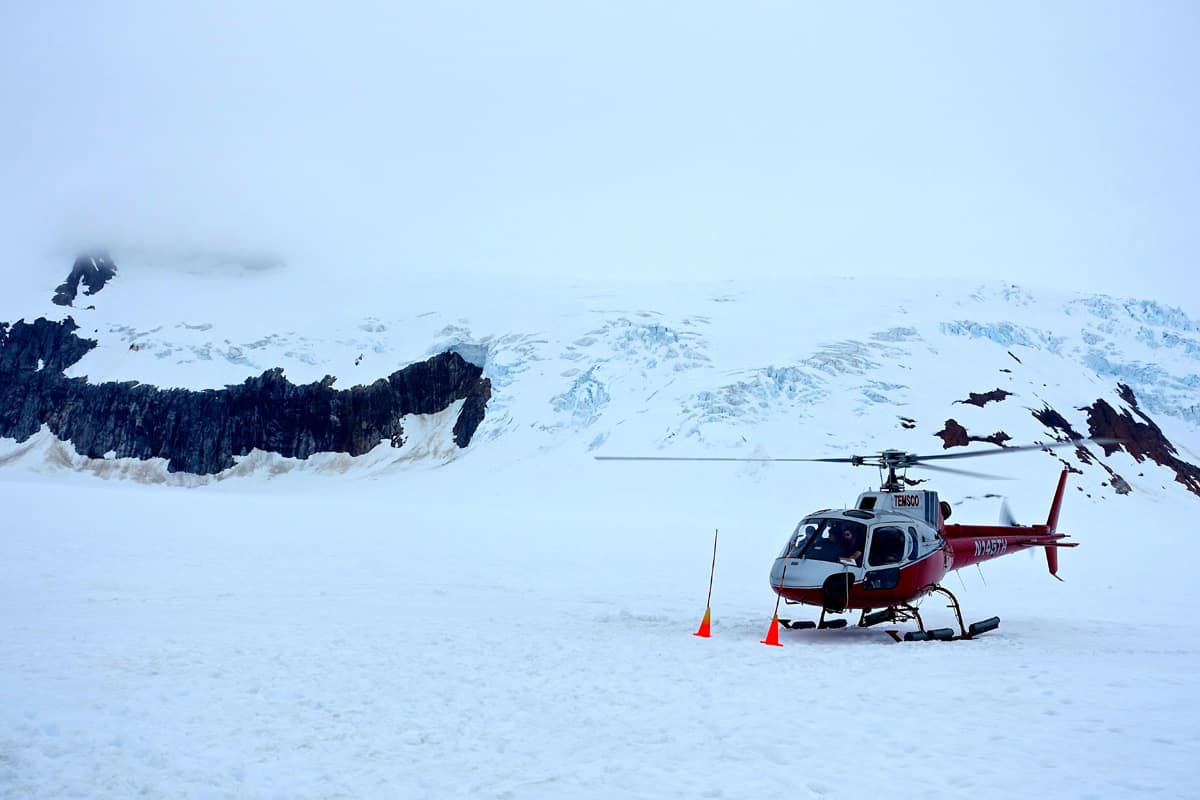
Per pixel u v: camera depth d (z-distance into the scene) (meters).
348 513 66.50
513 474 86.62
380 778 7.04
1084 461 79.00
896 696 9.98
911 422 79.31
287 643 13.34
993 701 9.66
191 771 7.19
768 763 7.38
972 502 69.56
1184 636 16.03
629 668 11.81
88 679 10.57
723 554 37.28
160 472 119.44
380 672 11.30
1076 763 7.17
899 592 14.72
